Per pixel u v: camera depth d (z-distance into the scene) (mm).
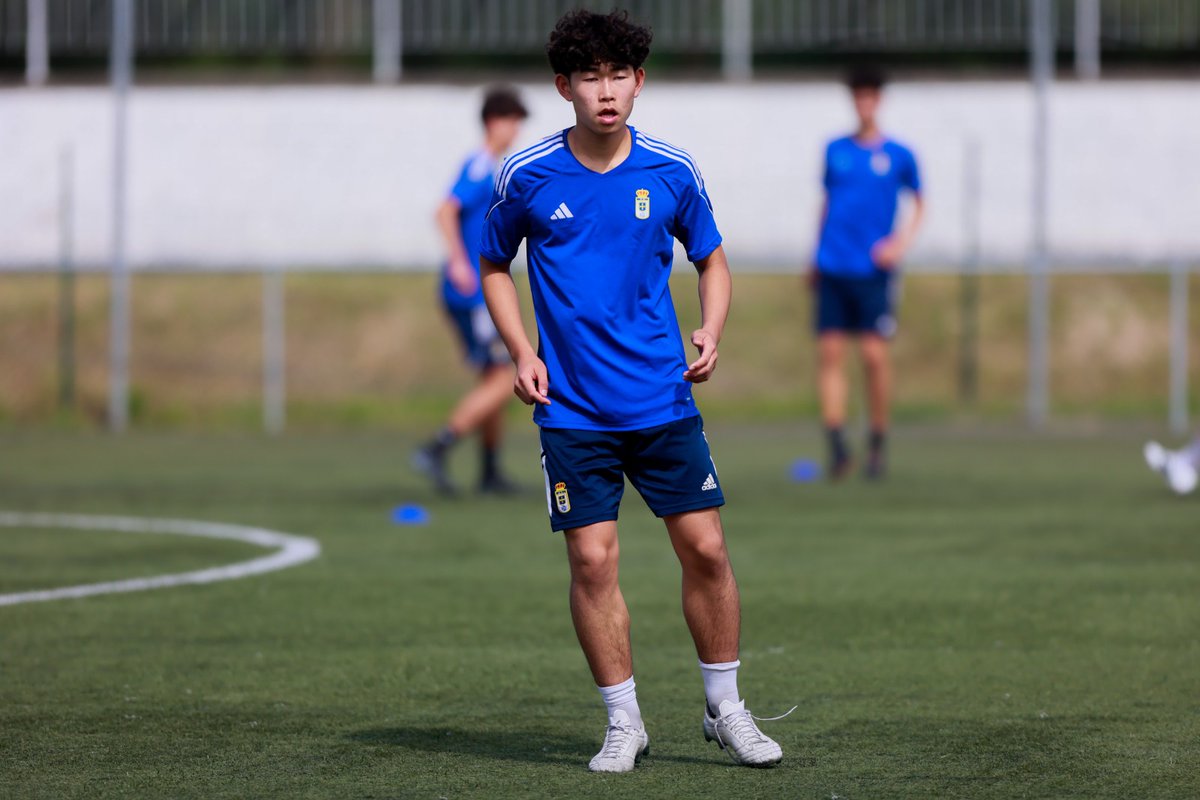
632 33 12102
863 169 34875
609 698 12281
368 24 58906
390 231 59156
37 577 22172
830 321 35312
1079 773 11773
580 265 12336
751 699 14570
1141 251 57438
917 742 12844
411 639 17594
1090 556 23828
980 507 30312
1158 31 57875
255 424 52625
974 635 17719
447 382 54688
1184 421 50781
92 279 58906
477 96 58969
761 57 61562
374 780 11688
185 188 59250
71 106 59406
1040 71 50906
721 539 12383
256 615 19109
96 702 14469
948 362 54188
